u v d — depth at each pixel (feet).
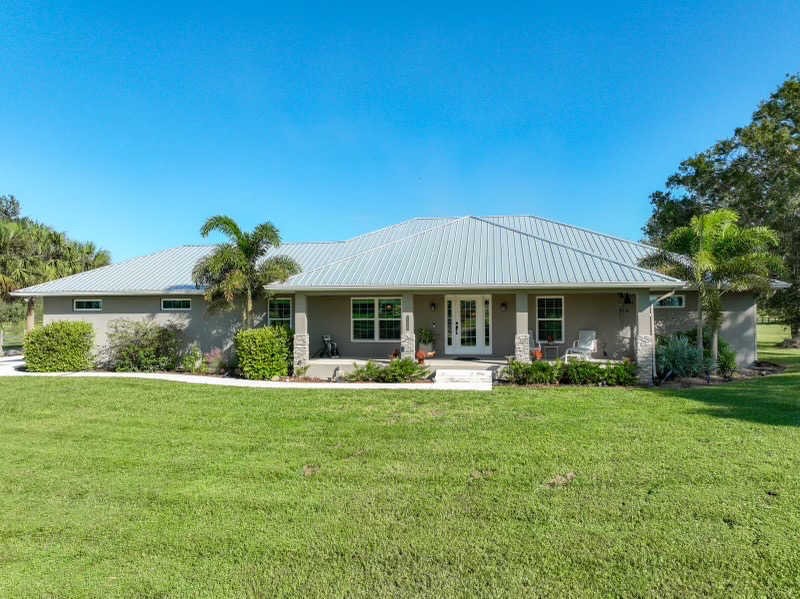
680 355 44.88
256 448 23.86
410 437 25.55
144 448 24.04
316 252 68.03
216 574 12.44
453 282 45.65
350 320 57.88
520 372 43.78
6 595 11.53
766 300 75.82
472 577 12.12
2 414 32.45
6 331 127.95
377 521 15.39
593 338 51.11
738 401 33.58
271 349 49.47
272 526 15.15
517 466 20.48
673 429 26.11
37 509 16.66
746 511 15.58
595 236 59.00
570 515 15.55
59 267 88.89
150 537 14.49
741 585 11.59
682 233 49.24
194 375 53.42
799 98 72.59
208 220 51.24
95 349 62.34
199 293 58.18
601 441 24.00
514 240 54.44
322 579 12.13
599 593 11.37
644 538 13.93
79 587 11.89
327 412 32.12
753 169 76.59
